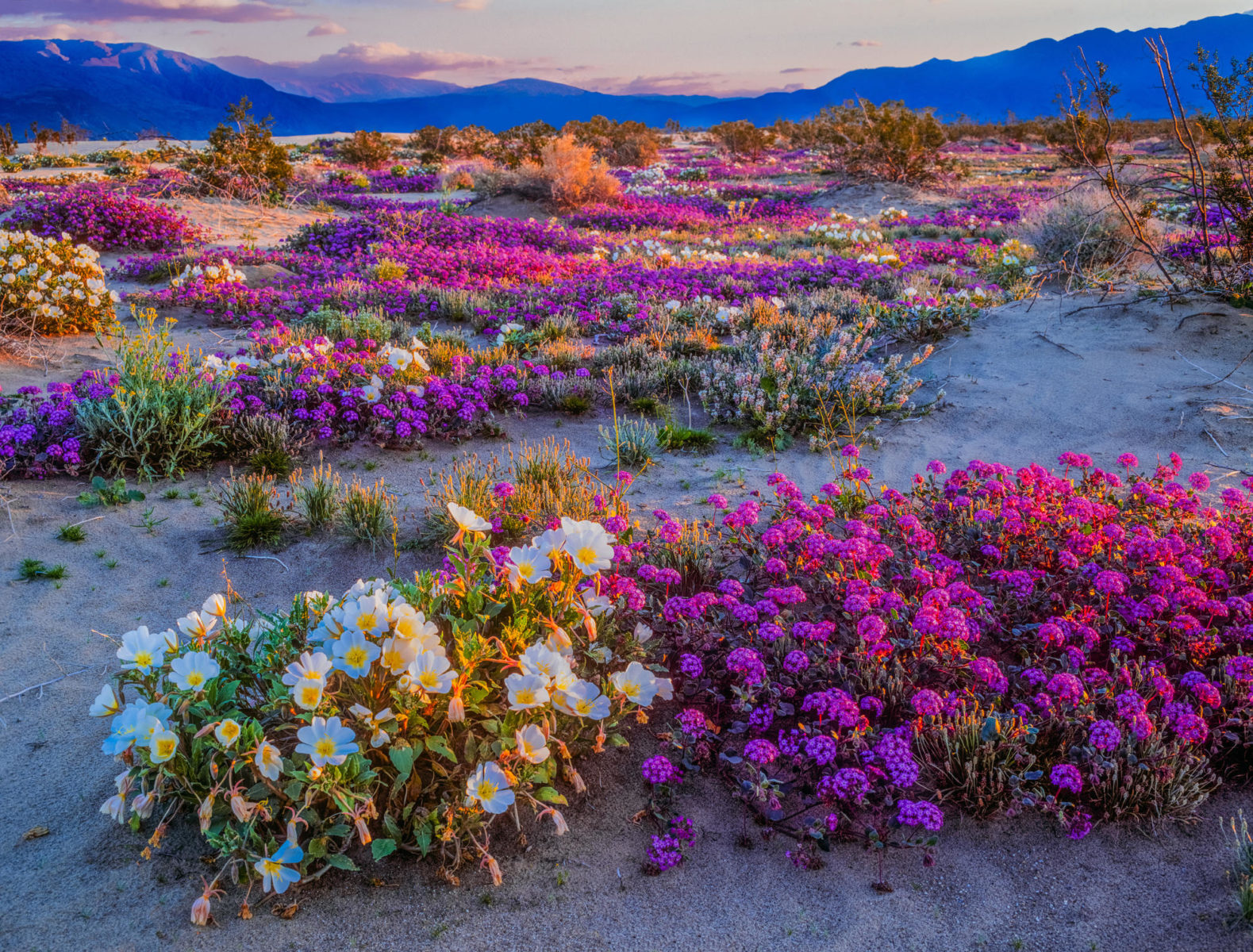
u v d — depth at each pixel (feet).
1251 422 21.67
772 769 10.45
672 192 103.24
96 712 8.93
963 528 15.24
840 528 16.76
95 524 16.63
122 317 35.35
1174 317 28.84
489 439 23.30
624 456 21.47
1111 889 8.86
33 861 8.75
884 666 11.25
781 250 60.49
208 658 9.23
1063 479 16.17
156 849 8.95
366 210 80.02
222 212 69.15
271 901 8.38
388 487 19.57
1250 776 10.39
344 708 9.17
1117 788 9.57
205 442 19.76
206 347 31.81
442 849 8.85
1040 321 31.71
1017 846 9.45
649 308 36.60
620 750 10.93
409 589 10.94
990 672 10.01
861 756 10.02
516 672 9.80
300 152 152.15
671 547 14.71
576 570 10.61
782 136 200.95
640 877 8.96
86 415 19.27
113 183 80.43
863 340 31.27
